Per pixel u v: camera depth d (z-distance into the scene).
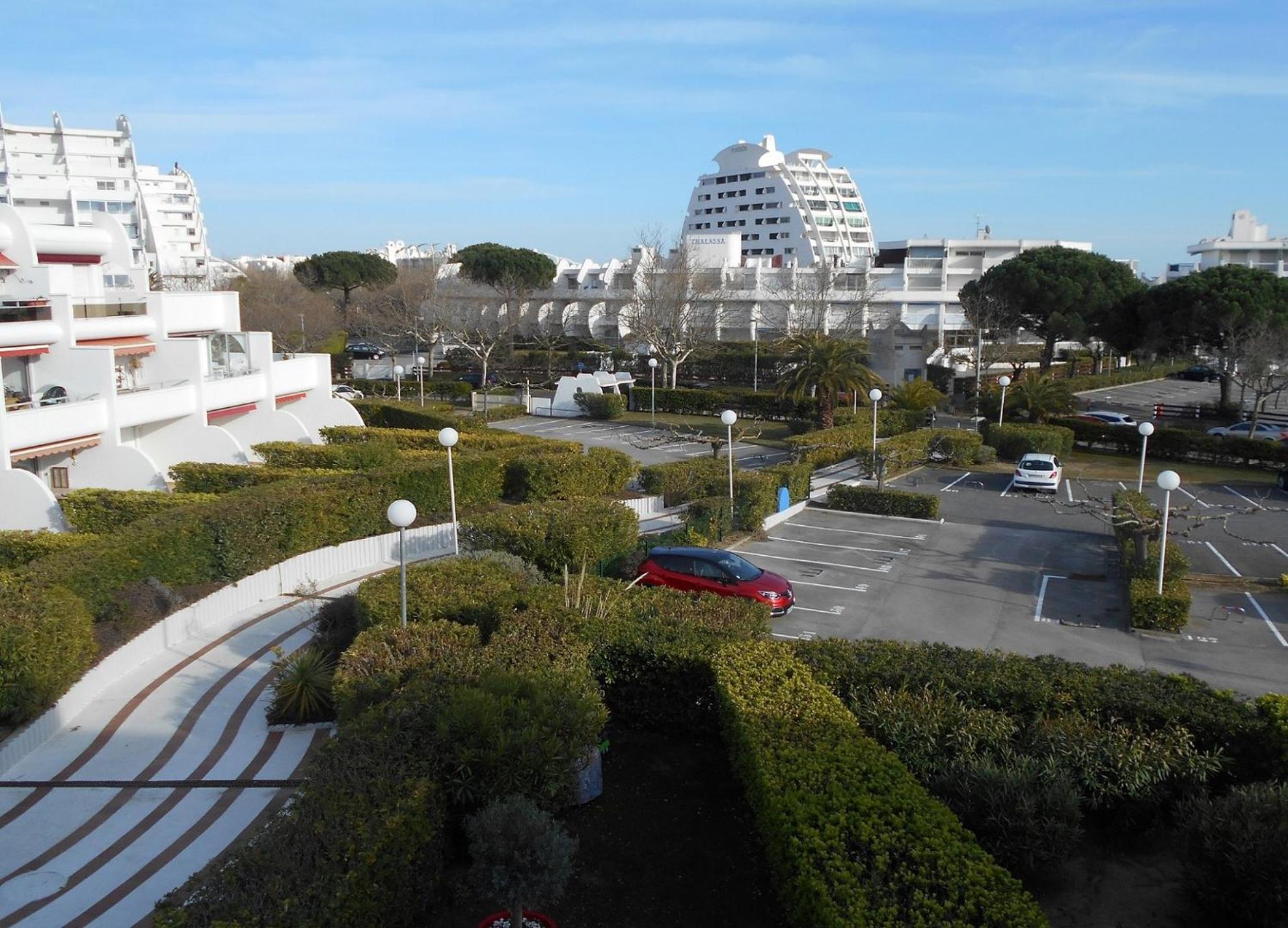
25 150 99.25
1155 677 11.63
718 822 10.34
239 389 33.78
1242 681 15.88
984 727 10.52
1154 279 114.00
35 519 23.33
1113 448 41.19
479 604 14.80
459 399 58.91
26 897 9.41
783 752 9.54
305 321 67.12
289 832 7.82
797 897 7.67
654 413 51.72
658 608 14.53
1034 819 9.23
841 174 113.81
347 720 11.54
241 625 18.00
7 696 12.55
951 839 8.04
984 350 62.38
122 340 31.38
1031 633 18.41
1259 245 106.31
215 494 22.45
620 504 22.05
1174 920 8.81
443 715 9.73
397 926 7.89
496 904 8.73
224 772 12.25
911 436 36.88
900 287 85.81
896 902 7.18
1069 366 69.69
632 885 9.16
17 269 28.92
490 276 71.25
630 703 12.61
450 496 25.11
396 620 14.52
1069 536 26.19
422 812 8.38
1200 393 64.00
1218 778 10.13
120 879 9.77
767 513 26.80
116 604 16.41
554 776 9.44
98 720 13.77
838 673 11.73
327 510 21.61
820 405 44.72
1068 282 54.22
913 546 24.98
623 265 82.31
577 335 80.75
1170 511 22.08
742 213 110.44
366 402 46.72
